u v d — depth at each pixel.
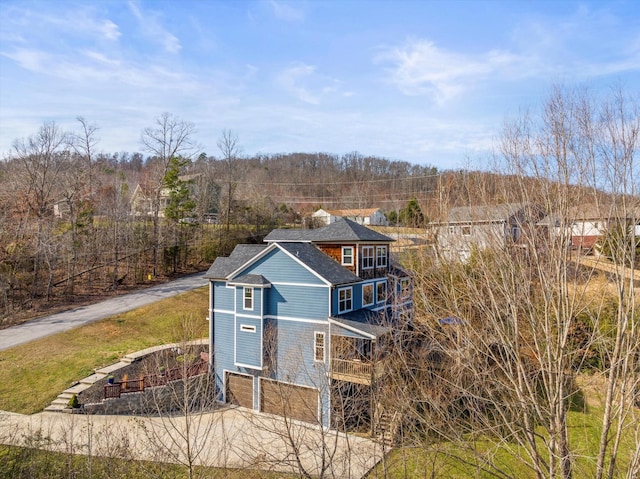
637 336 9.41
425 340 17.61
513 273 10.62
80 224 38.25
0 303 31.56
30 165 38.22
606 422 9.17
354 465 15.77
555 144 10.27
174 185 43.75
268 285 21.73
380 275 25.81
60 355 24.09
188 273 43.91
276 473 15.26
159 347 25.81
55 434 17.20
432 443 13.41
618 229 9.39
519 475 13.27
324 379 18.31
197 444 17.61
